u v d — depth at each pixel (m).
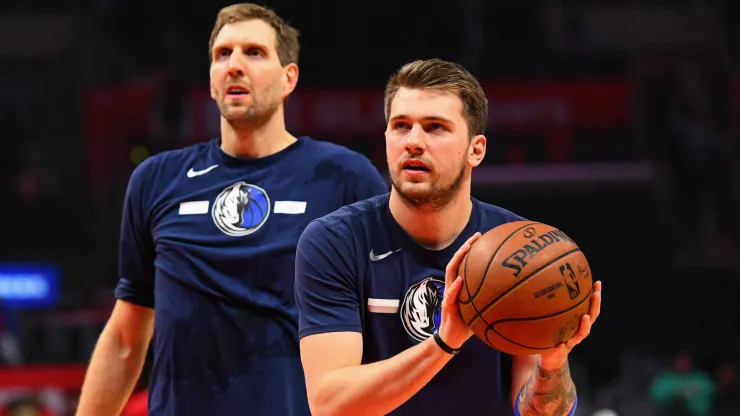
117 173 17.83
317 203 4.75
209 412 4.56
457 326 3.40
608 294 16.14
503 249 3.39
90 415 4.92
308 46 20.53
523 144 17.50
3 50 21.88
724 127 19.03
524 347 3.40
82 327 12.61
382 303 3.75
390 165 3.69
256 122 4.80
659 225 16.30
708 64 20.11
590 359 13.84
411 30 20.45
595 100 17.52
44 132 20.55
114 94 17.94
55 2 22.03
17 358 11.57
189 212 4.77
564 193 15.69
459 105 3.63
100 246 17.77
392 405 3.40
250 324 4.60
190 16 20.98
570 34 20.05
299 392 4.57
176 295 4.68
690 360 12.99
